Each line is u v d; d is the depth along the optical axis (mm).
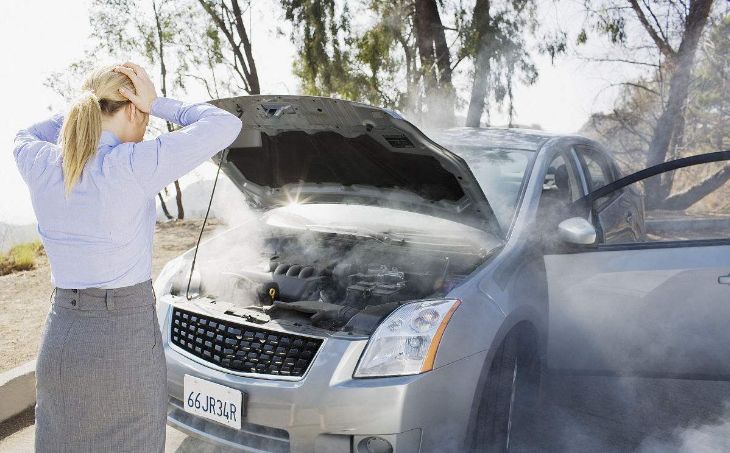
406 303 2508
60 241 1706
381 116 2639
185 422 2666
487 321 2531
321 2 9672
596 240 3285
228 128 1807
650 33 11281
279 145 3330
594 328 3090
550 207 3295
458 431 2414
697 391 3719
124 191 1676
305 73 10117
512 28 8922
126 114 1799
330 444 2322
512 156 3607
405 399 2268
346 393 2295
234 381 2484
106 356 1709
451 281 2771
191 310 2791
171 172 1722
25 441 3289
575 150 3971
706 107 12180
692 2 11250
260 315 2711
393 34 9711
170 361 2703
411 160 2975
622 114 12203
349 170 3338
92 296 1712
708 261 3041
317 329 2543
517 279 2807
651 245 3143
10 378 3547
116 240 1699
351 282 3184
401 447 2279
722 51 11633
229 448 2523
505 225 3121
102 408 1738
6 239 8289
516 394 3016
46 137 1974
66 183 1660
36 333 4719
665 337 3102
